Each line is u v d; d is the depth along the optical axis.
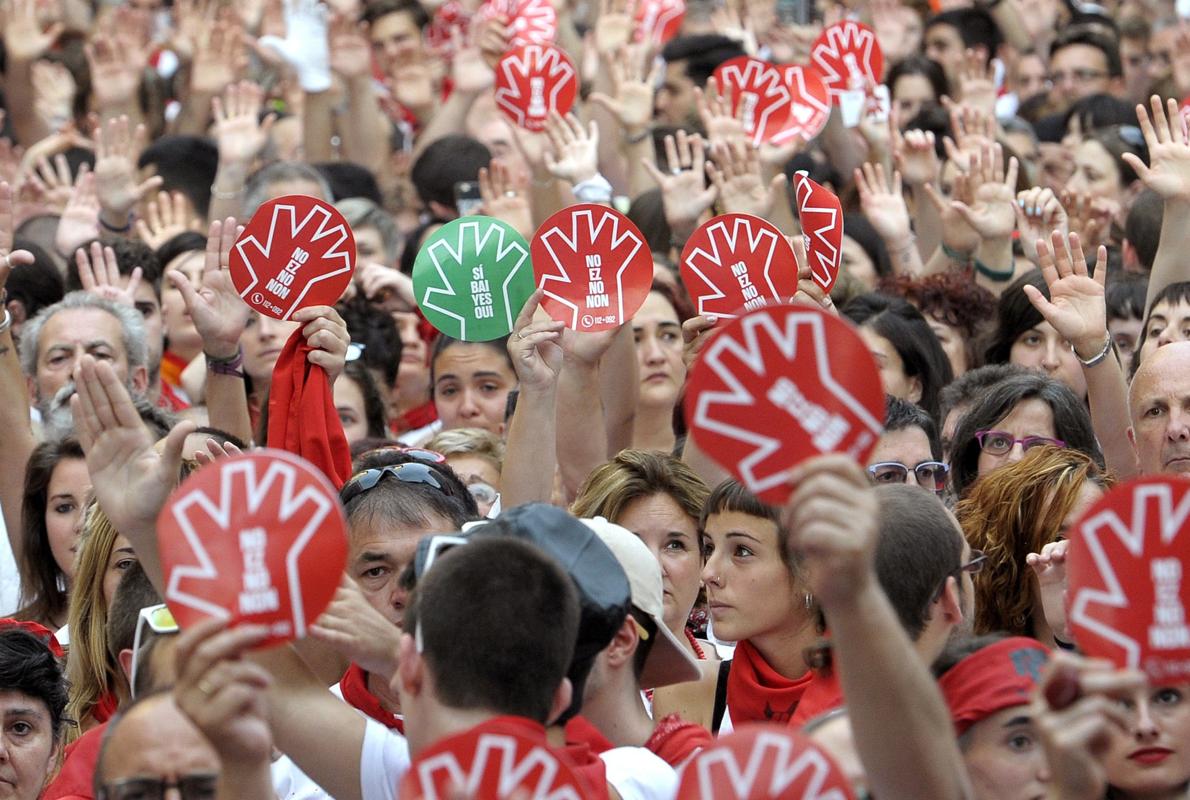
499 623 7.50
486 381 17.28
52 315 16.22
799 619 11.01
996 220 18.78
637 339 16.77
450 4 32.00
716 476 13.38
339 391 16.50
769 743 6.95
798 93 20.33
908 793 6.86
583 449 14.13
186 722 8.18
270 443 11.82
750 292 13.45
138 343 16.41
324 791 9.55
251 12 32.53
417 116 29.62
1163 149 15.85
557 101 19.69
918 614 8.85
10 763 10.73
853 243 20.48
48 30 32.47
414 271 13.75
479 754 7.00
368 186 23.89
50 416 15.03
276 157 26.67
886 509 9.04
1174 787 8.31
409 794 7.02
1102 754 6.59
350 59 27.27
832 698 9.20
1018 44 30.94
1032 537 11.23
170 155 23.75
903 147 21.56
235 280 12.30
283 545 7.40
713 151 19.39
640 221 20.50
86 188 21.23
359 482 10.93
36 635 11.25
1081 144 23.16
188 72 31.20
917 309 16.72
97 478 8.80
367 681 10.34
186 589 7.36
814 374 7.03
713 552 11.31
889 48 30.34
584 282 13.24
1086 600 6.98
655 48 28.33
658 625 9.48
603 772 8.26
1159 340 14.69
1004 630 11.36
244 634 6.92
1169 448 12.87
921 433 13.48
